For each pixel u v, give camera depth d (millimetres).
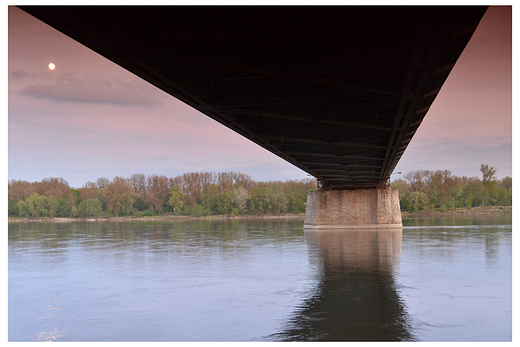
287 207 192000
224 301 25344
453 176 191250
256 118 28797
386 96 21578
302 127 31516
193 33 15492
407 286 28234
